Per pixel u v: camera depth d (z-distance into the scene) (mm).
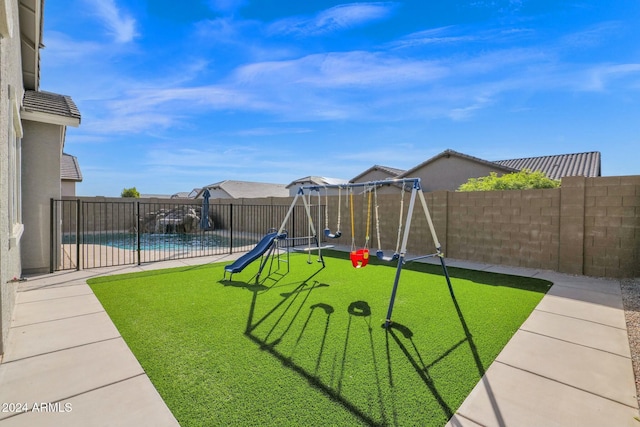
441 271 6273
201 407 2070
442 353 2834
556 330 3352
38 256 5867
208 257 7973
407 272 6168
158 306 4043
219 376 2434
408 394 2229
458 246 7676
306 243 10859
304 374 2469
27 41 5004
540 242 6477
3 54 2641
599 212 5797
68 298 4363
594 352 2869
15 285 4137
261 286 5070
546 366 2623
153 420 1948
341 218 10578
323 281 5414
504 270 6383
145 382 2352
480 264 7023
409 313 3838
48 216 5953
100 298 4371
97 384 2324
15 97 3758
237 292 4711
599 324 3518
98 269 6332
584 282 5395
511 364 2652
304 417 1979
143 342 3008
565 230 6133
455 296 4543
